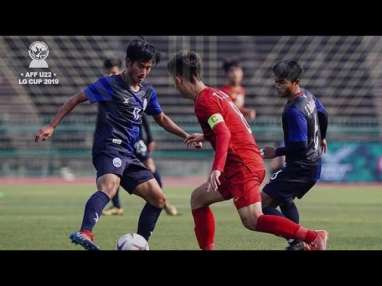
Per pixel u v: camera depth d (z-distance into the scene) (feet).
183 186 242.17
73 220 123.95
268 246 90.68
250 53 326.85
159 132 292.81
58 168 290.97
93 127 292.61
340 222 123.24
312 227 114.52
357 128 295.69
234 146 72.08
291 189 83.41
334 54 330.13
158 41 322.34
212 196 75.92
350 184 263.08
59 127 291.38
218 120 70.33
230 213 146.20
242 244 92.68
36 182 262.06
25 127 291.38
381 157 268.00
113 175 79.87
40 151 290.76
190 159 292.61
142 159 130.62
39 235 101.50
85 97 81.00
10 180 275.18
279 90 82.84
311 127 82.79
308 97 83.46
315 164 83.56
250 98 321.32
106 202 78.84
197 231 78.38
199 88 73.10
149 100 83.92
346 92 328.49
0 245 90.12
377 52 329.72
